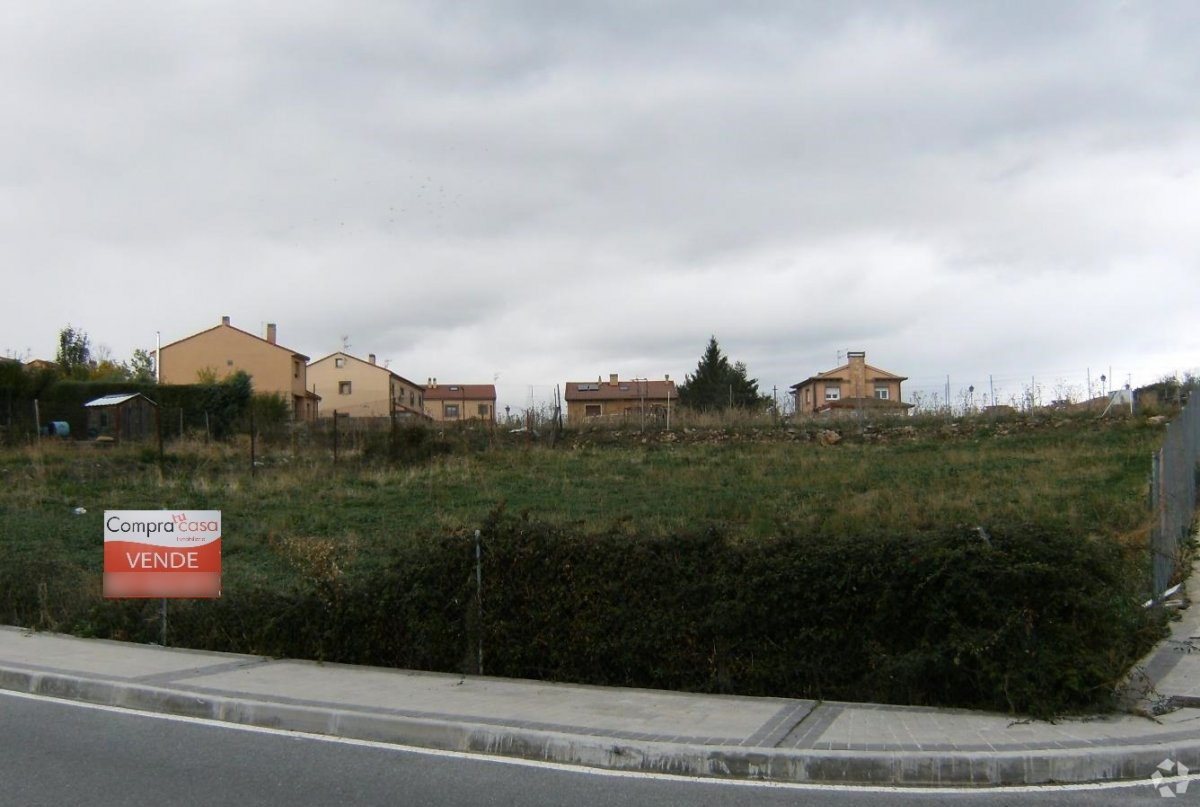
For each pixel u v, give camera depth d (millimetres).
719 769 6895
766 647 8914
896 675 8367
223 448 31484
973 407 35062
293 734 7980
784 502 20750
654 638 9203
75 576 13523
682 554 9344
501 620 9805
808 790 6535
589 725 7656
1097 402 34531
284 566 15742
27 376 40188
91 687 9266
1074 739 7172
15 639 11781
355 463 28734
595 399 88000
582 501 21875
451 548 10180
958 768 6699
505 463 28922
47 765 7051
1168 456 14391
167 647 11344
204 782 6652
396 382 91062
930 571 8344
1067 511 17375
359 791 6453
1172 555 13312
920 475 23984
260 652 10883
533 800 6281
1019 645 7973
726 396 49375
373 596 10469
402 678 9594
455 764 7121
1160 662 9258
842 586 8648
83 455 29203
